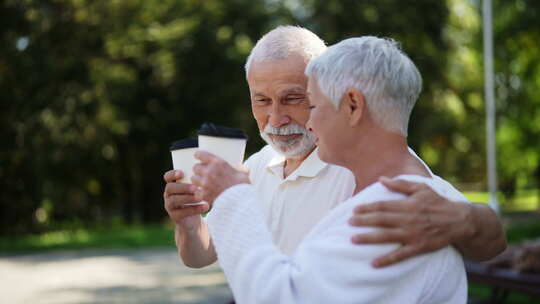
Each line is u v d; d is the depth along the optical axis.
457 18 19.64
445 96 19.34
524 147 22.11
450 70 19.14
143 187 21.19
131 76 17.23
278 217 2.09
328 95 1.49
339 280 1.33
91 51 16.47
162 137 19.94
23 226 17.44
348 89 1.46
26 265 10.16
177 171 1.70
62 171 17.84
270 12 18.22
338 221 1.43
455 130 19.92
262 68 1.97
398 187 1.40
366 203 1.40
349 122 1.48
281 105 1.98
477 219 1.42
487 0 15.40
